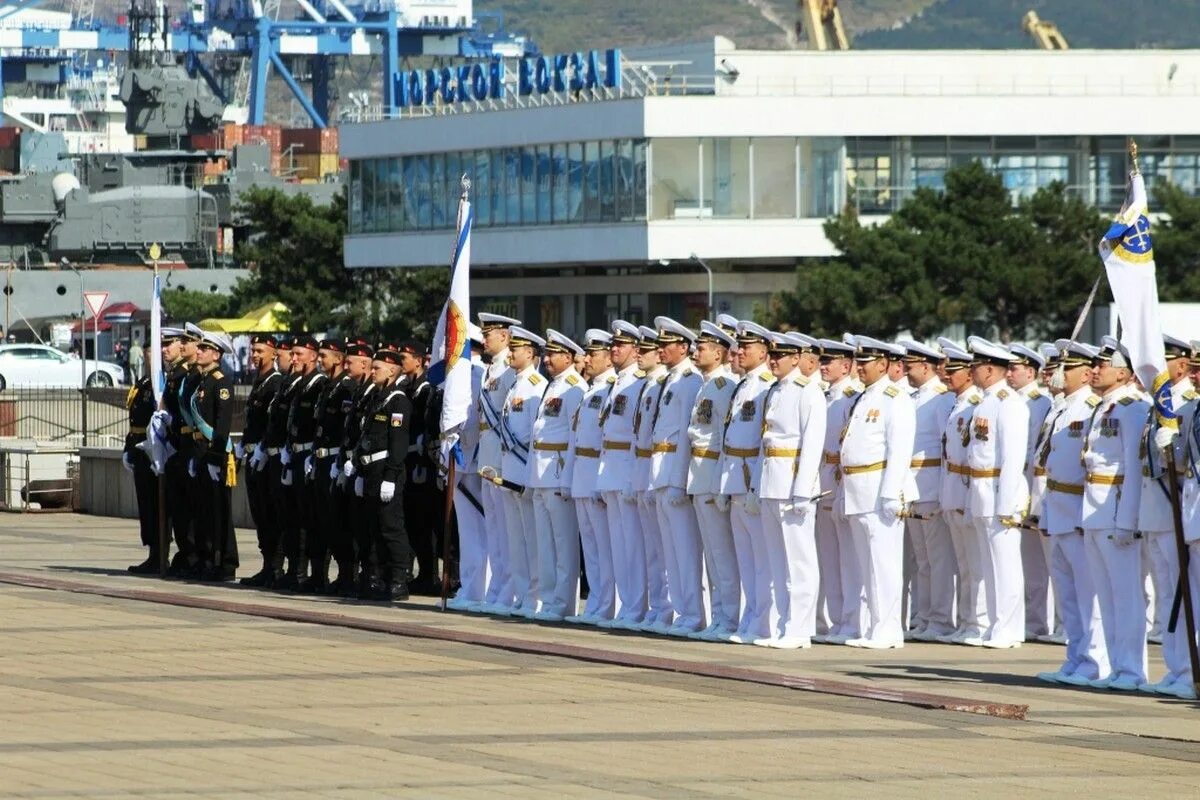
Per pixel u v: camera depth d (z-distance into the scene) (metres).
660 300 110.25
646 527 27.36
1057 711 20.64
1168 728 19.61
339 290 120.88
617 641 25.77
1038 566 27.95
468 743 17.94
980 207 89.94
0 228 163.38
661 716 19.62
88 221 160.75
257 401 32.12
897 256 87.50
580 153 107.88
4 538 40.97
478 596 29.83
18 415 59.88
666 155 104.69
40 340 134.12
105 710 19.34
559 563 28.25
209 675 21.77
